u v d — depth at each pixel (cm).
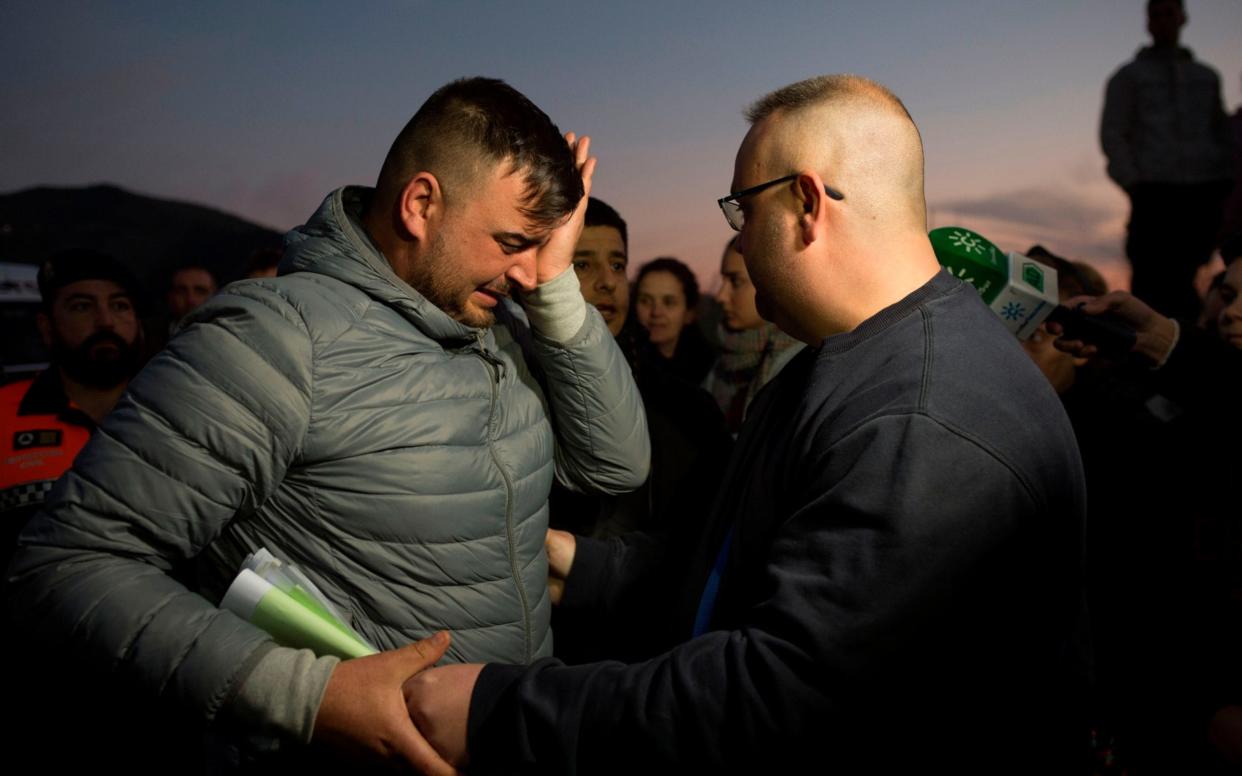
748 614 92
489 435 105
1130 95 396
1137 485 180
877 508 79
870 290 96
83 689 89
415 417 97
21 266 407
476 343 109
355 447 94
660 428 176
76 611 85
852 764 80
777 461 97
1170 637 168
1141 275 399
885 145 96
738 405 256
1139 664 171
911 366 86
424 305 101
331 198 104
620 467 130
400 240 101
